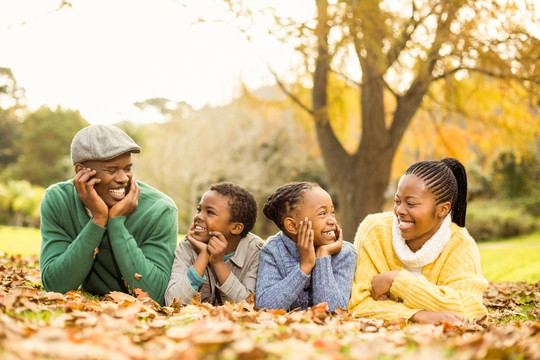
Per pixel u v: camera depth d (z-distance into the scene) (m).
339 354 2.03
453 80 11.60
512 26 8.75
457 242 3.67
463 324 3.09
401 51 9.95
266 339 2.36
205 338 2.08
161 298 3.62
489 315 3.94
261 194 22.55
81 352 1.87
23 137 43.38
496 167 25.30
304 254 3.47
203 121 25.92
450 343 2.30
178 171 25.56
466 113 12.14
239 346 1.97
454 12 9.04
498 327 3.24
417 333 2.69
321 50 9.45
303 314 3.03
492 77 10.52
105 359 1.87
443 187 3.49
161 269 3.69
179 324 2.73
